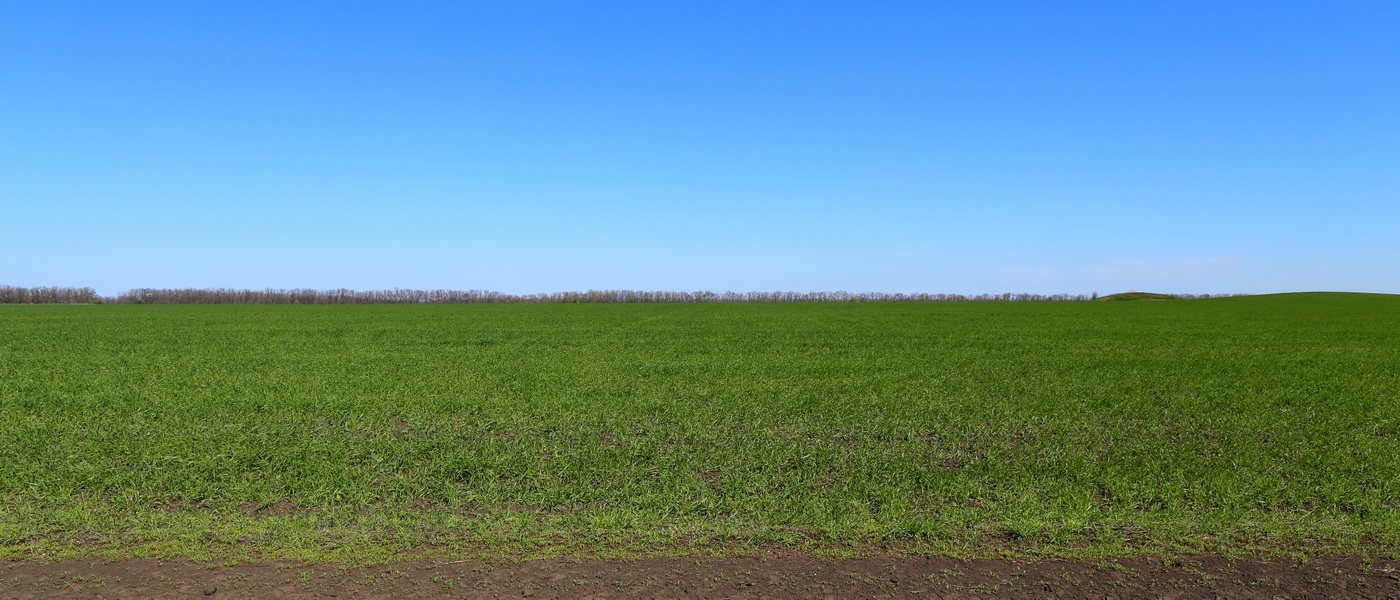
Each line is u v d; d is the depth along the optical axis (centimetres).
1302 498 726
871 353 2186
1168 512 694
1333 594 514
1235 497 728
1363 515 688
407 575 548
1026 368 1812
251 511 712
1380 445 962
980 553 588
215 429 1058
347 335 2797
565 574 551
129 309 4919
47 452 909
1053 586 531
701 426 1102
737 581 540
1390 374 1683
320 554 584
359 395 1373
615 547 602
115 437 1000
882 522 659
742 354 2159
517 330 3073
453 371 1755
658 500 730
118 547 598
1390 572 545
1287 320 3762
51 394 1362
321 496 743
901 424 1115
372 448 938
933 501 734
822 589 528
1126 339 2662
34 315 4066
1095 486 786
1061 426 1107
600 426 1102
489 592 522
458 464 855
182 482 779
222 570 555
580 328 3194
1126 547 596
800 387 1497
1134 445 973
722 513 702
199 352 2173
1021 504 716
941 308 5169
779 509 702
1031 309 4984
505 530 640
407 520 670
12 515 674
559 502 736
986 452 942
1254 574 546
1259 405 1271
